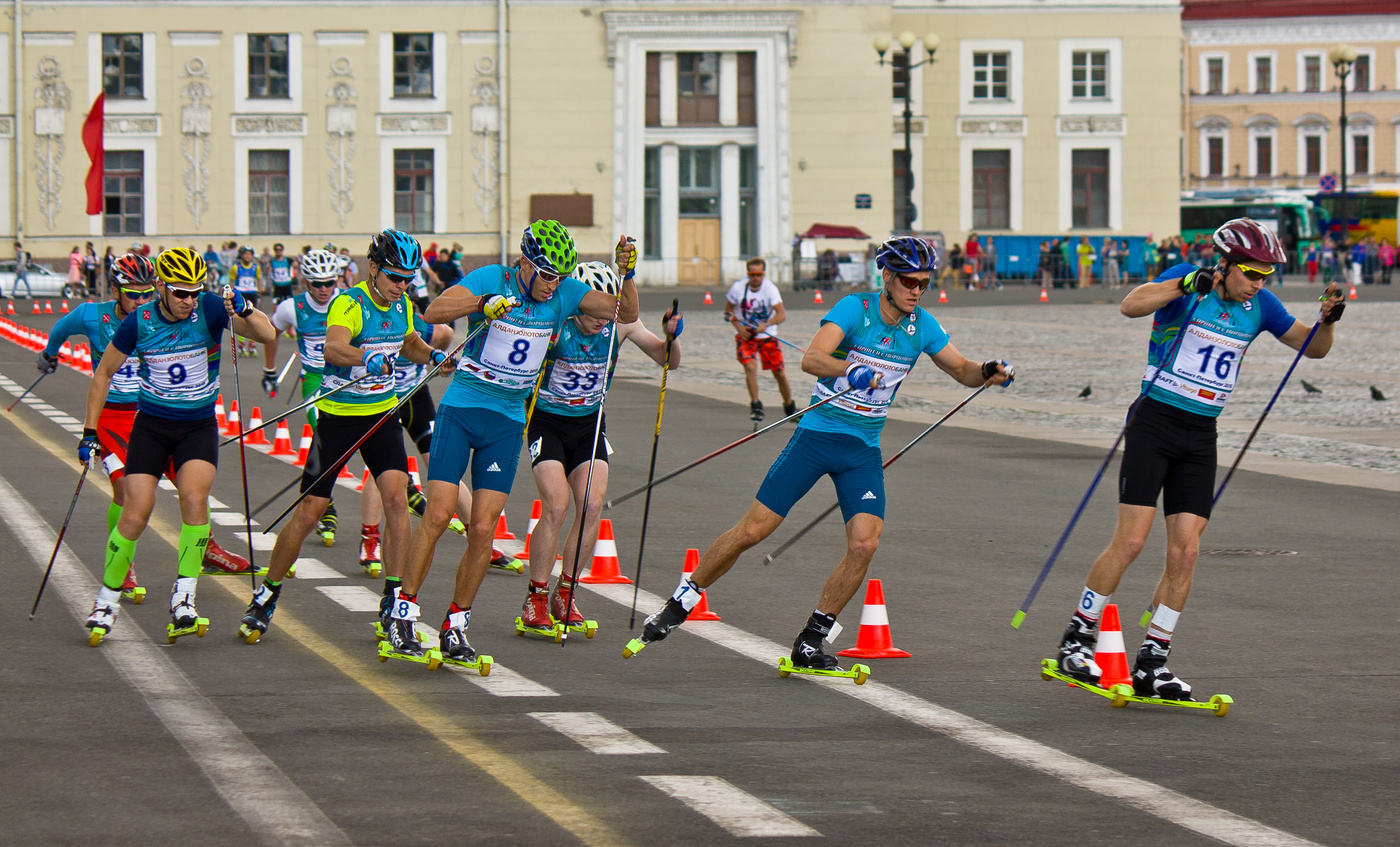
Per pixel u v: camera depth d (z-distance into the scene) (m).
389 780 11.65
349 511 26.16
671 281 115.12
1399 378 52.47
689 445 35.59
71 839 10.28
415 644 15.64
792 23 114.25
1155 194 124.25
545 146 114.00
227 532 23.69
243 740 12.69
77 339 68.25
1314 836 10.65
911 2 122.69
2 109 112.94
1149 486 14.62
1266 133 184.25
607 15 113.12
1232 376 14.55
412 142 113.94
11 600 18.41
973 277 117.88
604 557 20.42
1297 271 149.25
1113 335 73.56
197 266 16.02
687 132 115.12
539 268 15.20
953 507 27.11
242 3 113.19
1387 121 181.62
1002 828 10.73
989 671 15.68
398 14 113.19
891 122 115.06
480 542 15.41
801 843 10.38
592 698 14.31
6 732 12.84
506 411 15.62
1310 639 17.31
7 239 113.31
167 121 113.69
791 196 115.44
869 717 13.79
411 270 16.34
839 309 14.96
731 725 13.41
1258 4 182.25
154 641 16.50
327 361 16.34
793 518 25.95
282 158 114.50
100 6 112.69
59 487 28.08
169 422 16.45
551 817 10.84
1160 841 10.51
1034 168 124.25
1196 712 14.19
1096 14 123.12
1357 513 26.84
